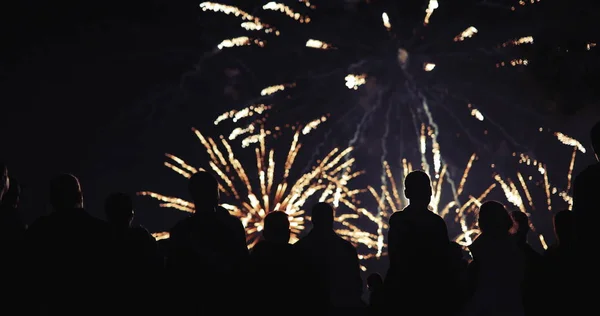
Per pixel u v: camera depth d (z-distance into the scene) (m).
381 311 7.57
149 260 7.66
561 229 7.55
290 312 7.23
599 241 6.54
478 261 8.16
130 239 7.59
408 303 7.39
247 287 7.32
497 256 8.16
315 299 7.30
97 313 7.06
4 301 6.98
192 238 7.71
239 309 7.36
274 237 7.45
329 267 8.70
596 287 6.55
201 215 7.88
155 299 7.61
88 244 7.12
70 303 6.98
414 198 7.79
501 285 8.11
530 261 7.40
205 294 7.62
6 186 7.53
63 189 7.23
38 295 7.00
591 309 6.57
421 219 7.73
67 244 7.05
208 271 7.64
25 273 6.99
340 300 8.72
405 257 7.45
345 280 8.76
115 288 7.18
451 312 7.44
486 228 8.24
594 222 6.57
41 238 7.06
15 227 7.49
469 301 8.13
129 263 7.38
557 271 6.92
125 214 8.03
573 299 6.68
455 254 7.75
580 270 6.64
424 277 7.38
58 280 6.98
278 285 7.24
